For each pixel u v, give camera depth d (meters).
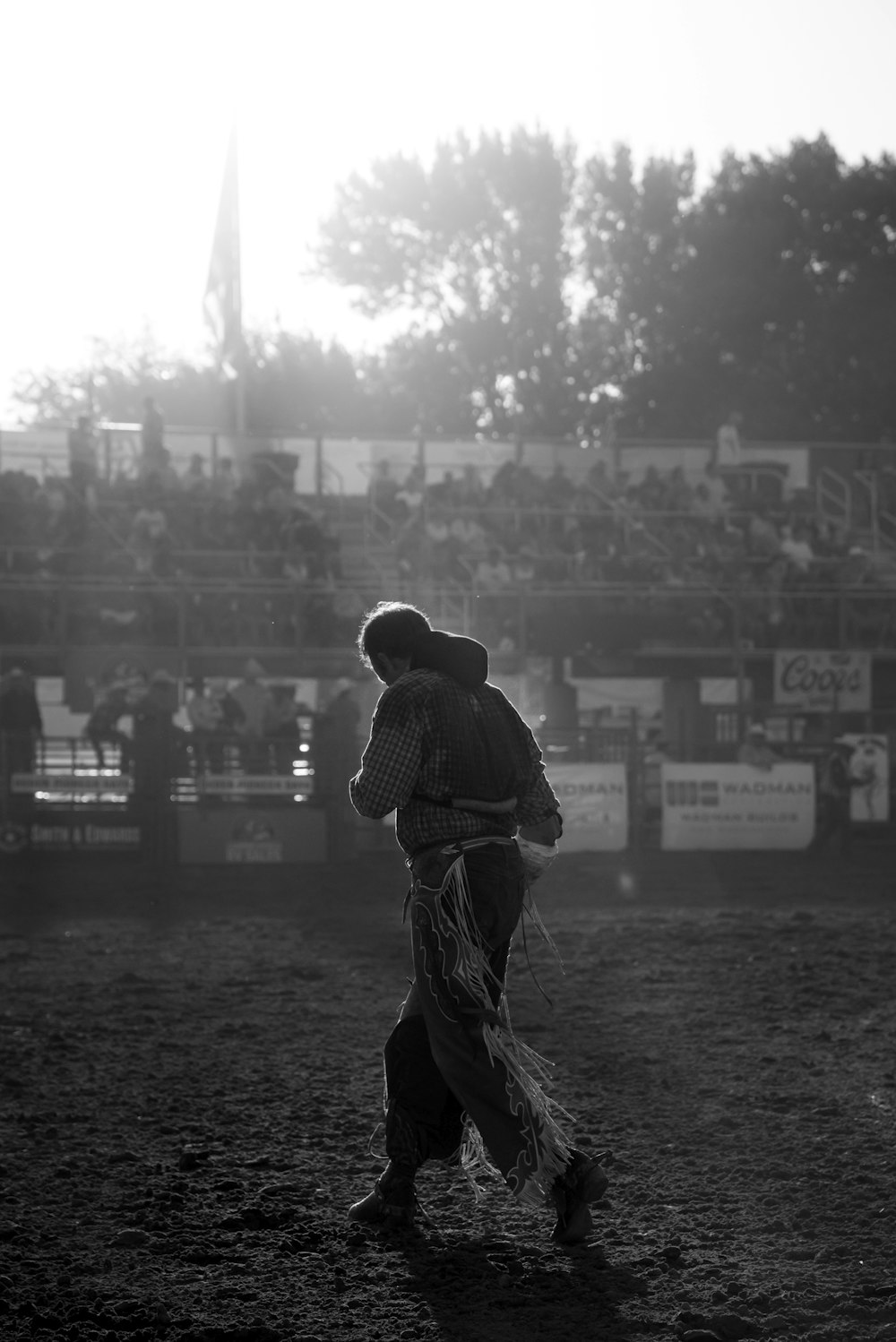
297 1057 8.42
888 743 22.84
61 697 25.53
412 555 27.38
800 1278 4.93
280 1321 4.60
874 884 18.41
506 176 58.69
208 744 20.77
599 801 21.73
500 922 5.29
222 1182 6.01
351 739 21.11
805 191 54.00
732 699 27.42
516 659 26.38
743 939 13.19
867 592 28.03
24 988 10.90
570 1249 5.25
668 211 57.03
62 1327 4.58
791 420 51.84
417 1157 5.45
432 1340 4.44
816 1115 6.98
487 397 59.41
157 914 15.84
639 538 29.86
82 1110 7.24
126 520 27.23
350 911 16.02
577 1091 7.55
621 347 56.75
